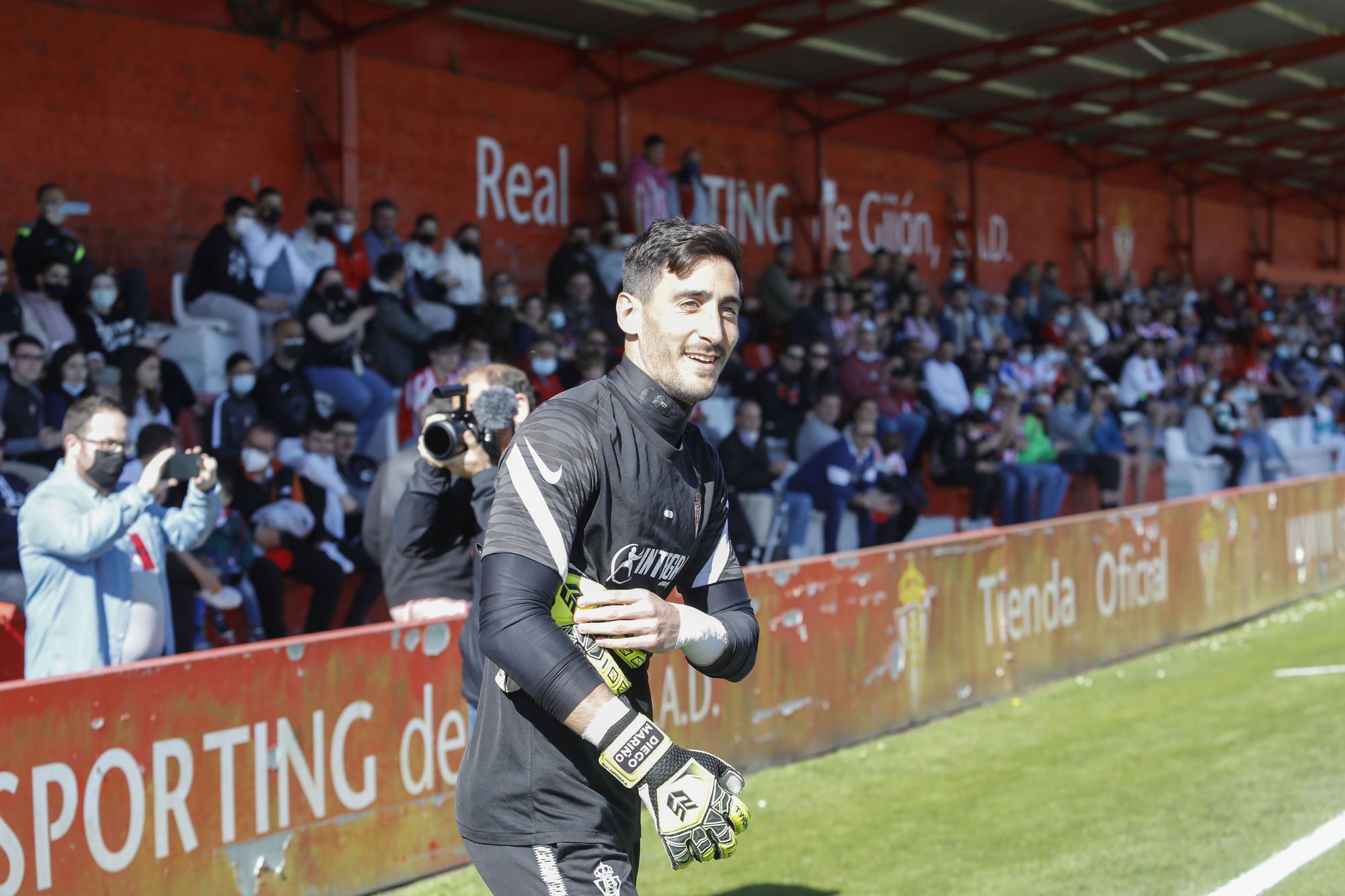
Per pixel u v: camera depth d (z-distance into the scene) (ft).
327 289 26.43
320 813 12.26
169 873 10.96
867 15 36.96
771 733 17.20
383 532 13.55
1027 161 58.85
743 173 45.68
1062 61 46.24
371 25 32.55
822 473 31.17
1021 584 21.89
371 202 34.42
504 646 5.68
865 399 32.12
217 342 26.35
